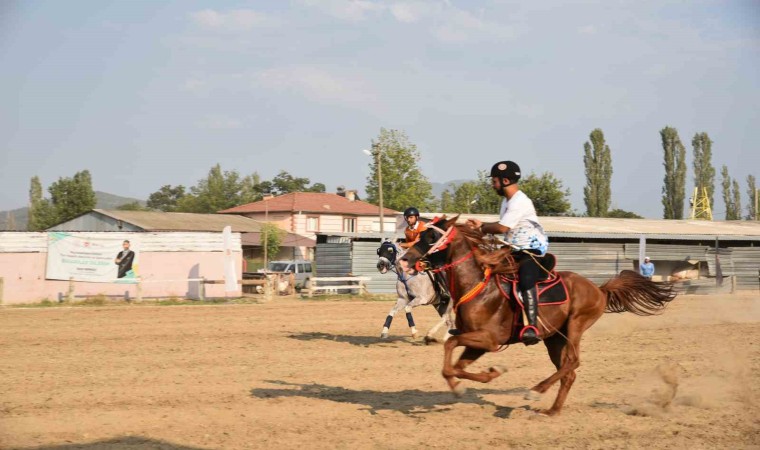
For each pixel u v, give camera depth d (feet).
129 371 38.63
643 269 112.68
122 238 94.32
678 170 250.37
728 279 128.88
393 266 51.34
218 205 393.91
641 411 30.45
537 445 25.48
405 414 29.81
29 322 61.98
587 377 38.91
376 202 271.69
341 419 28.81
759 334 59.26
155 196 524.11
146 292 95.61
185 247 98.27
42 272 90.63
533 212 29.89
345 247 113.60
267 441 25.49
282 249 223.71
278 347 48.42
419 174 247.70
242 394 33.17
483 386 35.96
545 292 29.50
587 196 257.14
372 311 77.56
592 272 125.80
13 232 89.56
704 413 30.60
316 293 107.04
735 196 309.63
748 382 37.65
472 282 28.68
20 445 24.81
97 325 59.98
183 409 30.14
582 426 28.14
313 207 243.60
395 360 43.42
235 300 94.38
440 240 28.81
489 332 28.43
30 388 33.99
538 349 48.26
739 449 25.18
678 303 97.60
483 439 26.12
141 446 24.70
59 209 269.03
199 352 45.62
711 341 54.34
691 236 131.23
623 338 56.08
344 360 43.24
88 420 28.17
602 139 256.11
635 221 157.07
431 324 64.90
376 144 245.65
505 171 29.84
